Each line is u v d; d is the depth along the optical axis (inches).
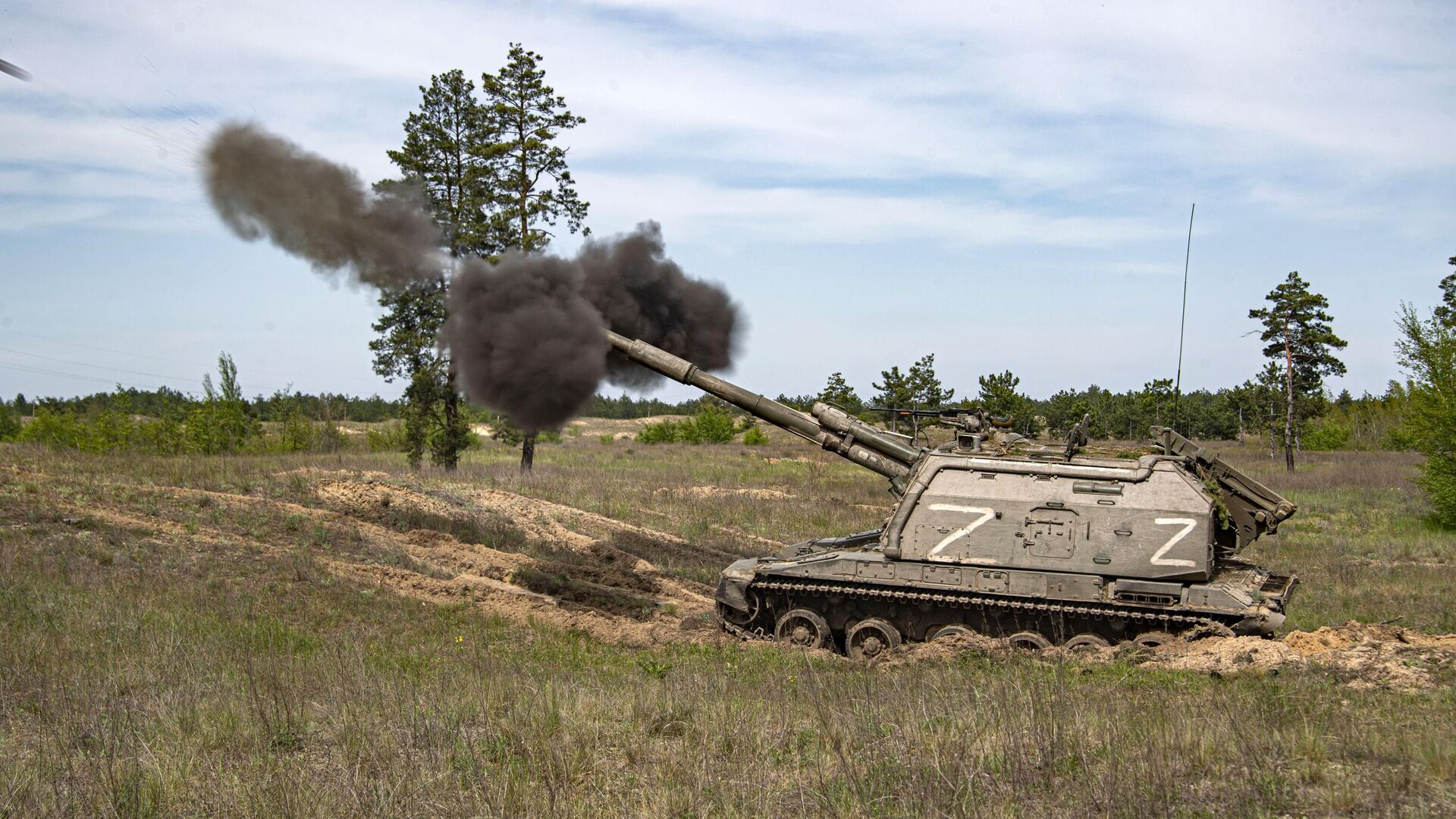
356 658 471.5
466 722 378.3
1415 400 1230.3
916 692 405.4
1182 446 576.4
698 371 653.3
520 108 1432.1
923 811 280.2
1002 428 612.4
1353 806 280.1
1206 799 287.7
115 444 1739.7
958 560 553.0
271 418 2266.2
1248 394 2888.8
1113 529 535.8
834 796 296.8
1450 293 1893.5
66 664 443.2
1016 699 371.9
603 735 368.8
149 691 418.0
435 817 288.8
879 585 561.0
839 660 522.3
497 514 922.7
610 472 1557.6
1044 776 307.7
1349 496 1471.5
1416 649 474.9
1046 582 536.1
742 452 2297.0
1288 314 2065.7
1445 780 296.0
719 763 336.2
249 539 734.5
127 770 317.7
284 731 366.6
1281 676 436.8
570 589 713.6
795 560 588.7
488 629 585.0
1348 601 716.7
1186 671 454.0
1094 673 463.2
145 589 587.2
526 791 308.7
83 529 706.8
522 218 1409.9
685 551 908.6
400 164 1349.7
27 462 912.9
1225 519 561.9
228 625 532.1
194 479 890.1
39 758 326.3
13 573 590.9
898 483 611.2
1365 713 368.8
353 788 304.0
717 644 567.5
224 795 302.8
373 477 949.8
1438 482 1173.1
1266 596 531.5
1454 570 896.3
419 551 772.6
